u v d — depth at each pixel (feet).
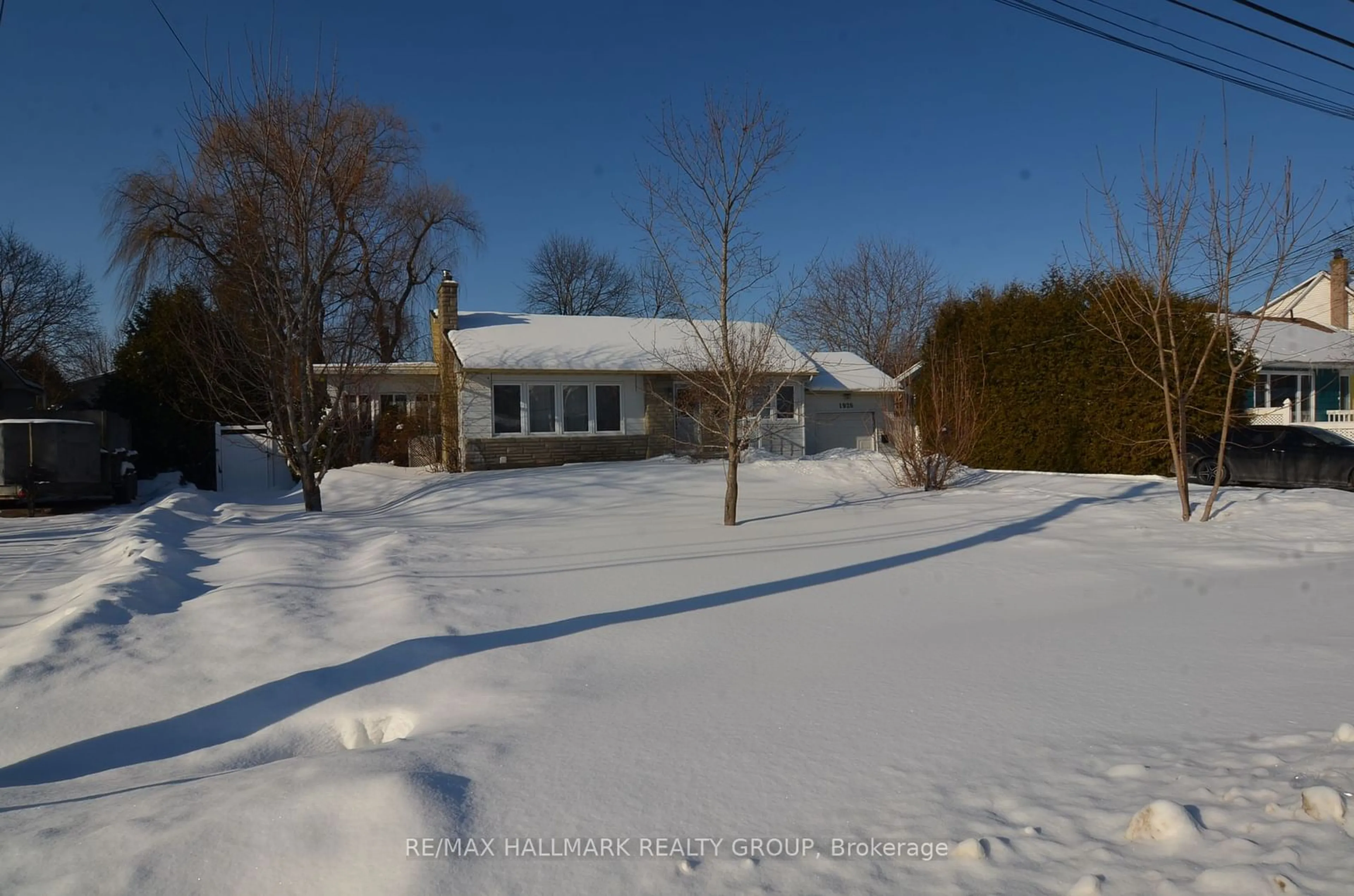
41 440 60.54
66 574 32.60
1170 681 17.12
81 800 13.61
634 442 81.66
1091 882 9.49
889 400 63.36
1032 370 63.72
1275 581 27.20
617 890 10.06
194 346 60.13
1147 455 57.16
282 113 49.32
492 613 23.98
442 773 13.05
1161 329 46.29
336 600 25.88
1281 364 86.22
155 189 86.17
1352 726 13.19
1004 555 32.37
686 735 14.83
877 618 23.29
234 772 14.53
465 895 9.98
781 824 11.53
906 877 10.16
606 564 31.32
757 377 44.21
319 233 53.21
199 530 42.55
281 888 10.37
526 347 81.35
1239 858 9.85
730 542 36.17
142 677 19.15
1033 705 15.90
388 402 88.89
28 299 135.13
